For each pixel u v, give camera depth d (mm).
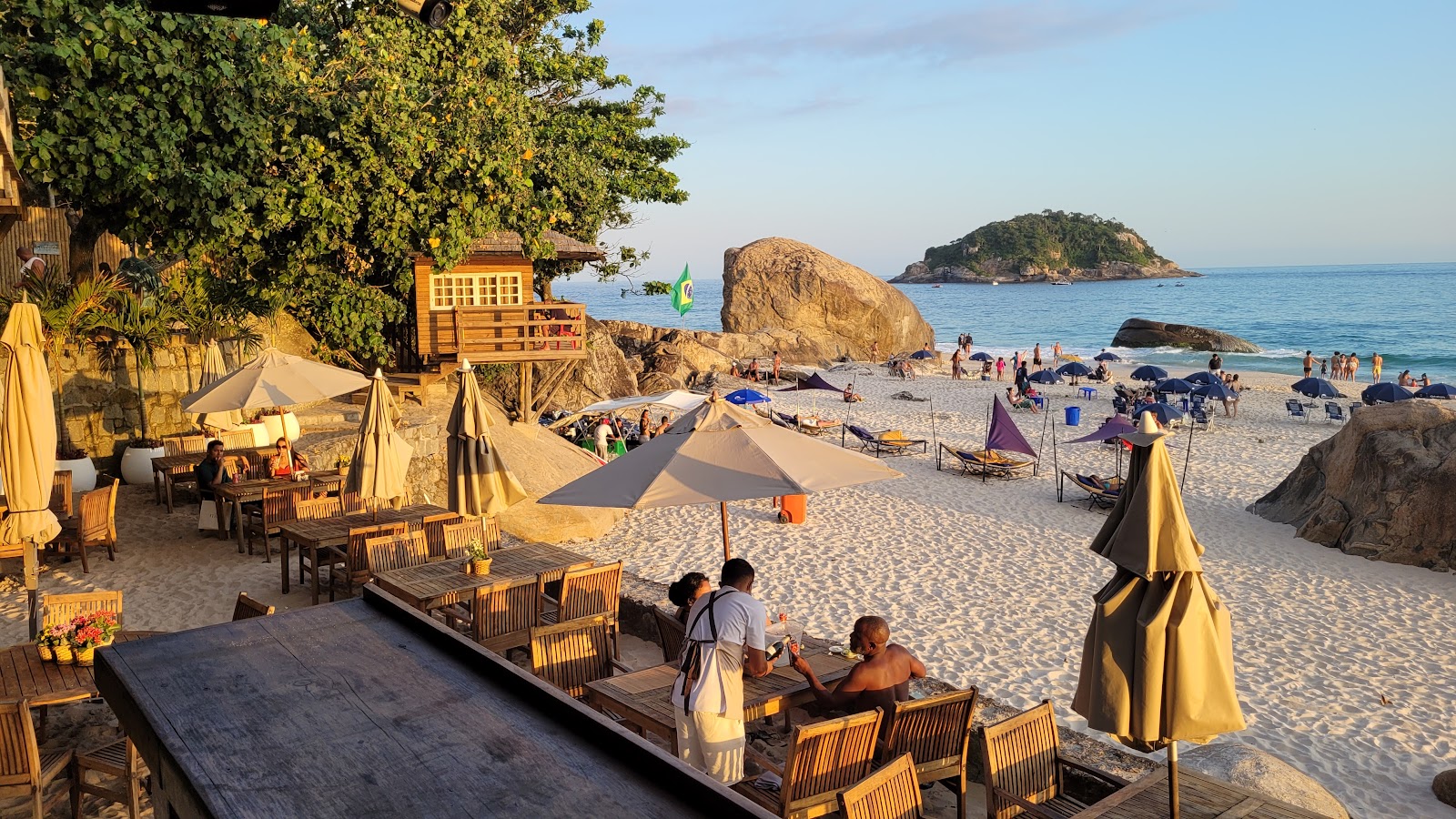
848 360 59406
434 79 19516
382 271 20594
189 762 2174
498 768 2131
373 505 11992
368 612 3309
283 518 12148
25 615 9961
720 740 5656
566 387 30328
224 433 16094
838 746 5387
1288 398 40875
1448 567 15641
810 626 12281
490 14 21344
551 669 6977
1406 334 81688
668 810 1938
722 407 7828
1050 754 5926
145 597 10750
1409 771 8789
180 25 13219
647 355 43625
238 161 15164
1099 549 5145
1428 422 17359
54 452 8141
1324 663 11508
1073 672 10703
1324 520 17594
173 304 17297
